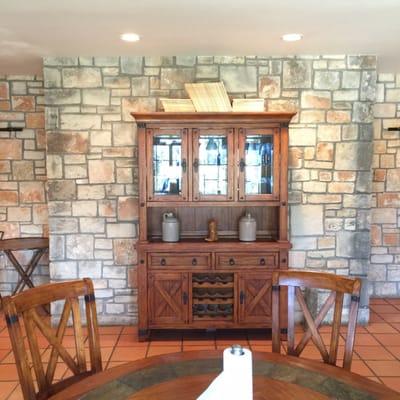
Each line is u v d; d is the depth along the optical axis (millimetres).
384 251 4781
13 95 4559
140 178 3525
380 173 4711
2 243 4363
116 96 3838
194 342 3635
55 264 3928
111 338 3707
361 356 3354
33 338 1691
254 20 2844
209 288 3637
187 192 3559
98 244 3941
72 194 3895
